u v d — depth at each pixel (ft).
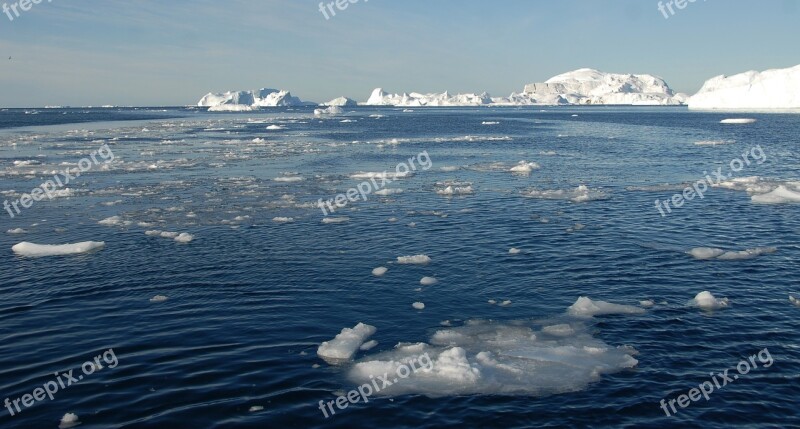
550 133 231.71
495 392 29.94
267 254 54.29
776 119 291.38
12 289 44.93
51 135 220.43
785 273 47.98
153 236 61.16
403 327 38.29
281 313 40.22
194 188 92.53
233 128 274.36
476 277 47.88
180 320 38.91
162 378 31.14
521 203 78.74
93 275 48.11
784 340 35.55
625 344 35.40
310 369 32.24
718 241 58.39
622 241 58.29
